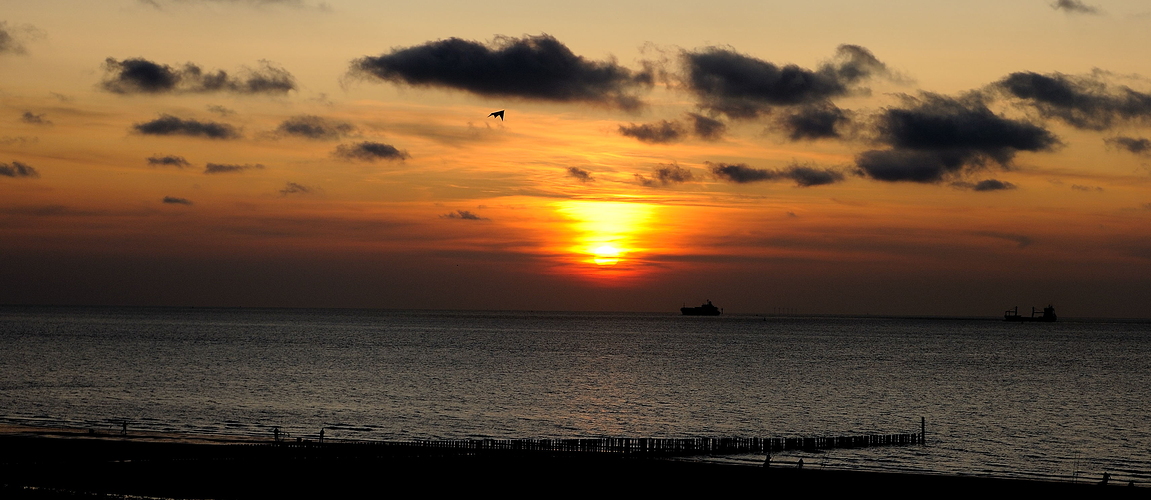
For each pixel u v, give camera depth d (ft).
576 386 491.72
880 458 267.80
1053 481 223.71
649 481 199.62
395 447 232.94
